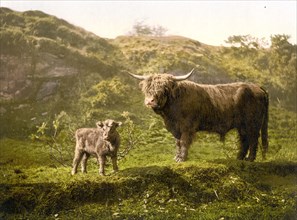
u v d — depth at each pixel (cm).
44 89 970
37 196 532
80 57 1038
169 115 650
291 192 597
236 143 795
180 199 559
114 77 1029
